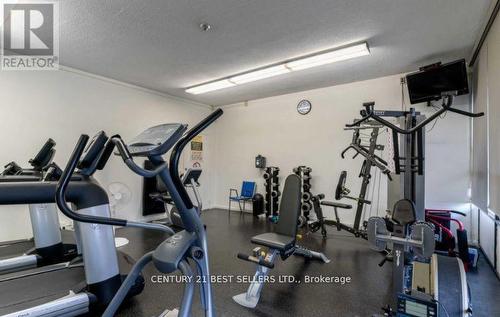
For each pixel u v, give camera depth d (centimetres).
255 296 224
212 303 114
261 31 296
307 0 241
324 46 333
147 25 284
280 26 285
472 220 382
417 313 172
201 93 557
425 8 252
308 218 476
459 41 318
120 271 237
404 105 428
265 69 412
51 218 281
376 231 194
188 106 611
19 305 181
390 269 296
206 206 655
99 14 264
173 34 304
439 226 340
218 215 579
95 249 200
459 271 195
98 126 449
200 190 641
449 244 329
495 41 259
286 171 561
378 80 452
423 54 356
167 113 562
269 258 236
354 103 476
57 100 401
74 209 208
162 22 278
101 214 202
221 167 671
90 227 199
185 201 110
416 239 180
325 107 510
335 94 497
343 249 363
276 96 576
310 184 517
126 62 389
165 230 133
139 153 94
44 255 273
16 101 363
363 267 302
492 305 227
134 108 501
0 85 350
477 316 212
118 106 477
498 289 255
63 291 203
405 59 373
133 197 499
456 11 256
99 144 154
